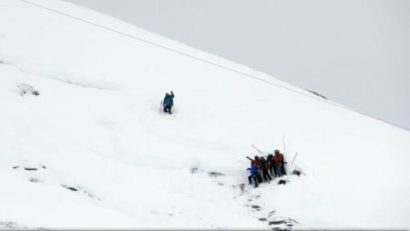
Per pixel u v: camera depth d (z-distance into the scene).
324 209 19.33
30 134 23.22
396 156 25.83
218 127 26.56
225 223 18.77
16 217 16.59
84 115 25.50
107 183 20.77
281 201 20.33
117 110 26.38
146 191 20.62
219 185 21.95
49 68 29.48
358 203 19.66
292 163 22.97
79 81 29.22
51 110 25.38
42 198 18.50
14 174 20.23
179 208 19.70
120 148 23.36
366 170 23.27
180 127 25.70
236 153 24.11
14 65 28.75
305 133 27.81
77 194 19.58
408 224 17.95
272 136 26.41
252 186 21.86
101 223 16.91
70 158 22.11
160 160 22.89
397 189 21.03
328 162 23.84
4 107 24.55
